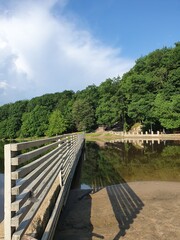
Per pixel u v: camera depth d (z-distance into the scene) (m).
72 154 11.73
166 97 48.50
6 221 3.02
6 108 110.88
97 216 6.70
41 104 101.75
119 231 5.73
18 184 3.23
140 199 8.38
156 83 53.75
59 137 7.79
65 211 7.12
